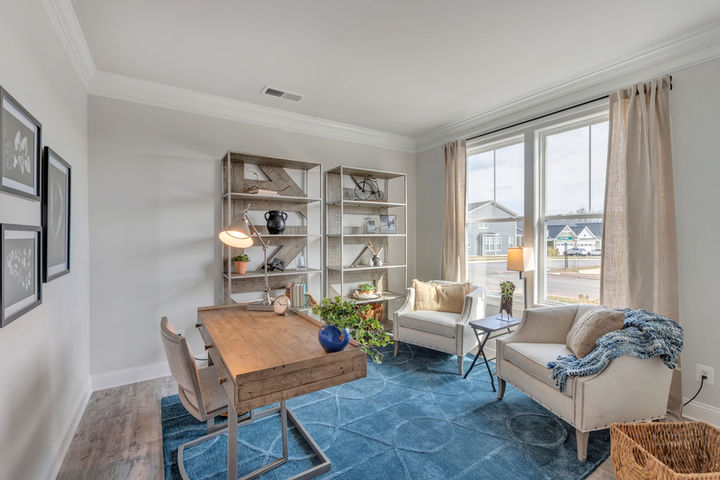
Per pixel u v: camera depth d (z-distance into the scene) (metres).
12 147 1.32
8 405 1.33
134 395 2.72
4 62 1.30
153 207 3.05
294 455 1.98
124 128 2.93
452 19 2.11
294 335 1.94
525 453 1.99
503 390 2.62
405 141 4.59
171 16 2.06
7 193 1.28
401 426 2.27
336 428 2.25
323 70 2.77
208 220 3.29
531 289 3.35
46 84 1.77
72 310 2.27
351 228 4.20
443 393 2.74
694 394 2.30
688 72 2.32
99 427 2.27
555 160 3.23
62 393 2.02
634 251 2.47
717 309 2.21
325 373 1.59
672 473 1.31
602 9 2.02
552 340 2.57
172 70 2.75
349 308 1.70
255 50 2.46
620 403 1.95
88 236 2.77
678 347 2.00
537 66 2.71
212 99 3.26
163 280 3.09
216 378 1.95
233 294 3.40
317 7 1.99
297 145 3.83
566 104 3.05
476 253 4.04
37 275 1.58
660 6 1.99
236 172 3.46
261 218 3.58
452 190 4.05
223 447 2.06
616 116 2.65
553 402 2.09
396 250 4.55
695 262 2.29
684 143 2.34
